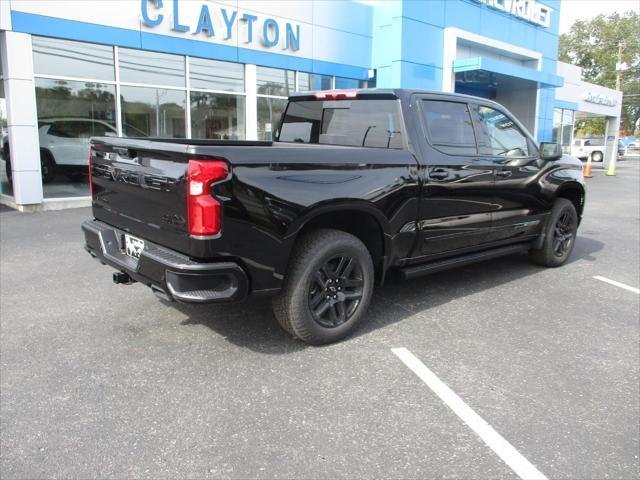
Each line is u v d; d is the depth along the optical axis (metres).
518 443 2.81
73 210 10.19
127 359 3.71
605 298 5.24
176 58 11.70
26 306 4.75
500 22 19.11
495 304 5.00
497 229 5.29
